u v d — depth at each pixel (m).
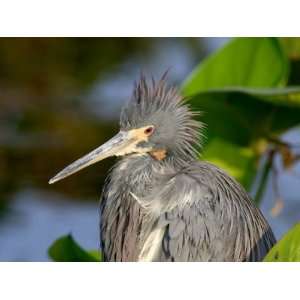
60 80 19.52
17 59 19.62
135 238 8.27
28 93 19.27
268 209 13.93
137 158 8.45
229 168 10.84
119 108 18.62
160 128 8.40
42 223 14.67
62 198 15.86
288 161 10.73
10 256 13.45
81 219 14.88
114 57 19.75
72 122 18.16
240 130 10.47
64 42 19.73
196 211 7.88
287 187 14.09
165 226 7.91
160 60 19.19
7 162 16.58
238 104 9.98
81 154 17.23
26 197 15.88
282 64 10.80
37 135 17.72
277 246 6.92
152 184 8.30
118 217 8.45
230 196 8.12
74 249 8.77
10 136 17.45
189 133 8.51
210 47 18.81
